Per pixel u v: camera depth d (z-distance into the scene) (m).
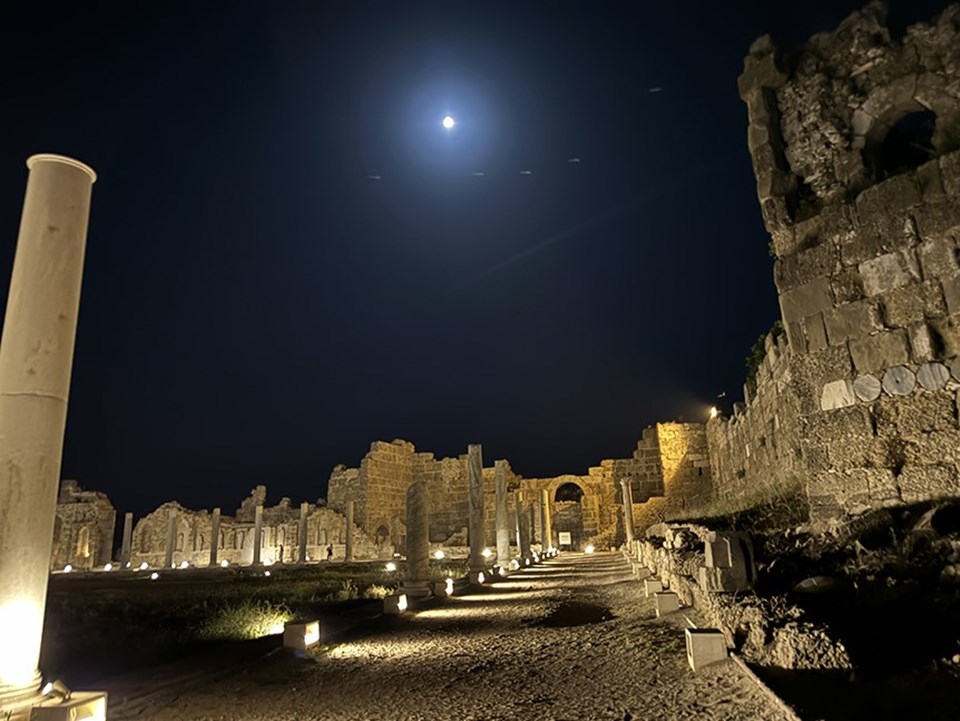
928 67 9.85
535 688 7.25
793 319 10.26
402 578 26.55
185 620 14.46
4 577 5.89
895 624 5.79
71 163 7.00
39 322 6.48
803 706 4.88
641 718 5.72
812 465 9.73
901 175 9.53
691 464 47.44
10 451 6.14
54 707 5.62
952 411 8.66
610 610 12.99
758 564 8.05
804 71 11.06
